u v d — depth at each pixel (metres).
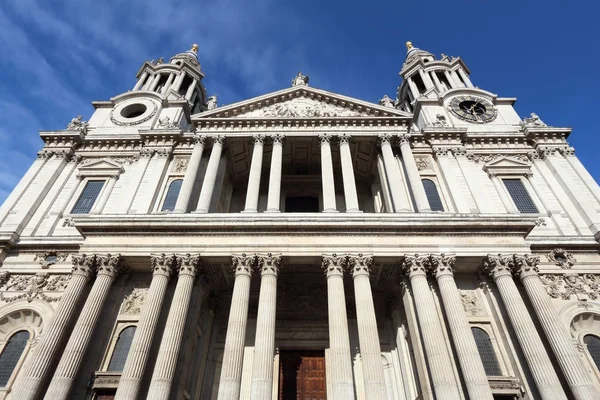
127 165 36.53
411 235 26.56
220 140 34.47
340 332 22.39
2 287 28.38
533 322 24.41
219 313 30.33
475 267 26.77
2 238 29.62
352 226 26.56
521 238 26.39
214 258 26.03
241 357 22.09
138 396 20.91
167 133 37.00
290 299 30.89
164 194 33.31
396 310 29.03
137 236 26.72
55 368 22.56
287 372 28.38
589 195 32.59
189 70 53.53
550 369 21.06
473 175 34.16
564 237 29.59
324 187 30.89
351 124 35.69
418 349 23.58
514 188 34.09
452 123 40.16
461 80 51.09
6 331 27.34
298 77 41.03
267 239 26.34
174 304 23.62
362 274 24.88
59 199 34.16
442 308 24.62
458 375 22.11
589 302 26.91
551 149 36.19
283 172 39.59
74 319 24.33
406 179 33.69
